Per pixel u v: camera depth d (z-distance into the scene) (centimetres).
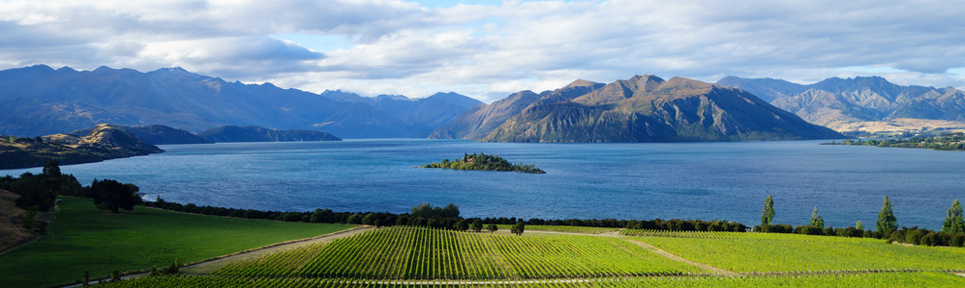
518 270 9338
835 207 19600
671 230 13862
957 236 11425
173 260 9456
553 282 8706
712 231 13738
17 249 9719
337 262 9569
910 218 17262
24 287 7450
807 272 9488
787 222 16950
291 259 9744
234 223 13862
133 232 11806
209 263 9375
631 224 14175
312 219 14400
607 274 9244
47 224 11994
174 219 13912
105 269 8644
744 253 10869
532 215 18288
